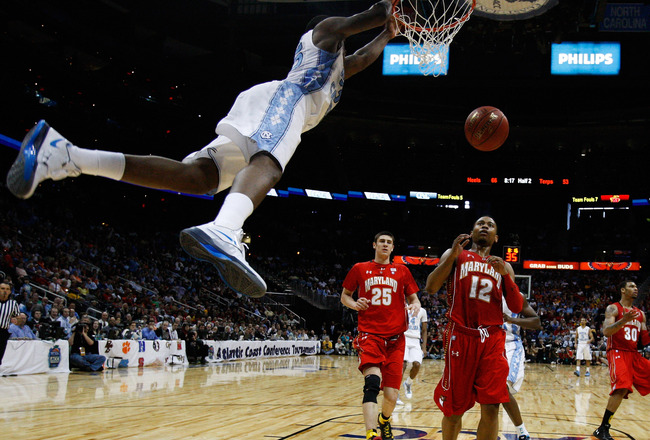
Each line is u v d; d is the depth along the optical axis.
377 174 37.66
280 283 30.58
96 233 24.19
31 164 2.36
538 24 19.36
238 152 3.12
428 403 8.59
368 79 33.78
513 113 36.00
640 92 34.09
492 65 31.78
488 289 4.15
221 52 30.44
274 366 16.45
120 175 2.72
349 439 5.27
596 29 27.06
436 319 29.55
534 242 38.38
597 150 37.28
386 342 5.00
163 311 18.30
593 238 38.25
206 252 2.49
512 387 7.10
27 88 23.25
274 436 5.34
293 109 3.04
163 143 29.78
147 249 26.03
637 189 35.75
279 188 34.91
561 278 36.75
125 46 27.61
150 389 9.16
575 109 35.75
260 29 29.67
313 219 38.94
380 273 5.15
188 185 2.99
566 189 37.00
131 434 5.20
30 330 11.57
